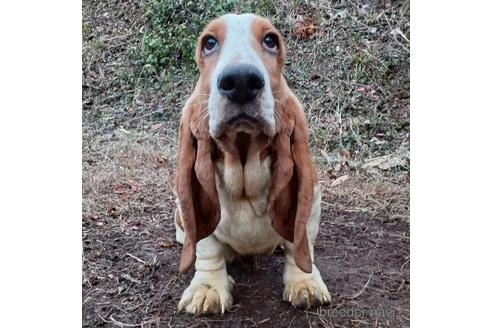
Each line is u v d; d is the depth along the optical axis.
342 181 1.32
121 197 1.23
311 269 0.72
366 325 0.74
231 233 0.76
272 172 0.72
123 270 0.90
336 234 1.04
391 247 0.98
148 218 1.13
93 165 1.44
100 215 1.13
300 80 1.79
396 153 1.46
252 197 0.73
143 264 0.92
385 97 1.67
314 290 0.77
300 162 0.71
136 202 1.21
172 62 2.01
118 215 1.14
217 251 0.79
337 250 0.97
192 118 0.71
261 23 0.67
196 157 0.72
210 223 0.74
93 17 2.23
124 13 2.20
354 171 1.39
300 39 1.91
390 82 1.71
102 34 2.17
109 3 2.29
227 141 0.67
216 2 2.01
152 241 1.01
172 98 1.90
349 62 1.79
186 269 0.72
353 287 0.84
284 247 0.80
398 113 1.62
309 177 0.71
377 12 1.90
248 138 0.68
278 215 0.72
